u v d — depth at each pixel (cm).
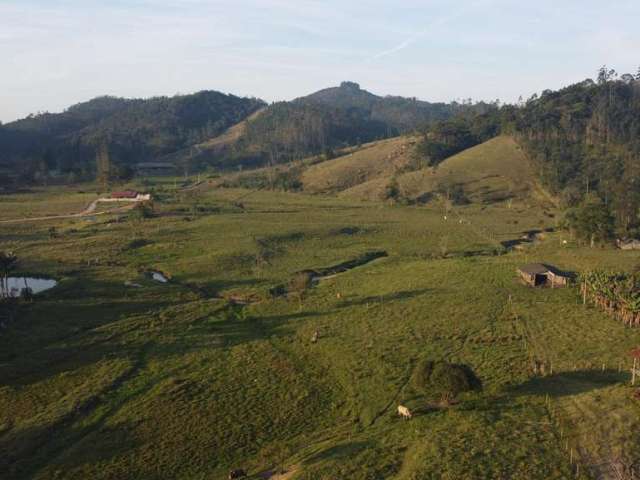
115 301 8925
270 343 7106
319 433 4938
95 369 6378
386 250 13038
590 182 18850
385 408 5253
